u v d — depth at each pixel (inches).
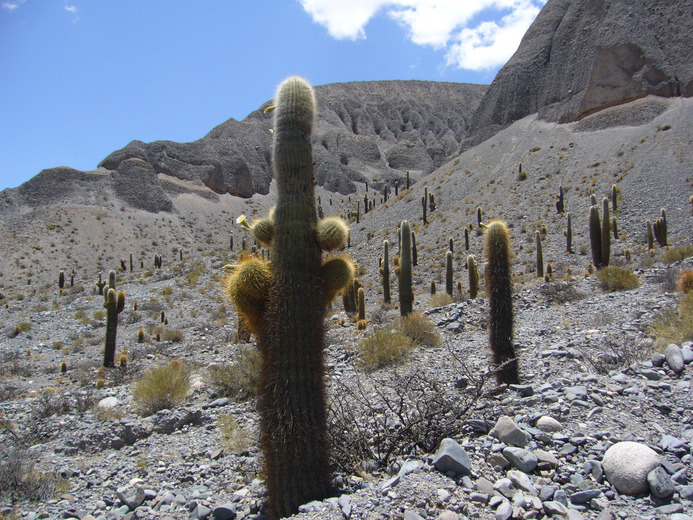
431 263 1739.7
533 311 585.3
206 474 231.0
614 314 459.2
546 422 179.0
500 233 273.0
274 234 170.6
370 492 145.0
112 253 3304.6
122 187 4148.6
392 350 417.1
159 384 359.9
